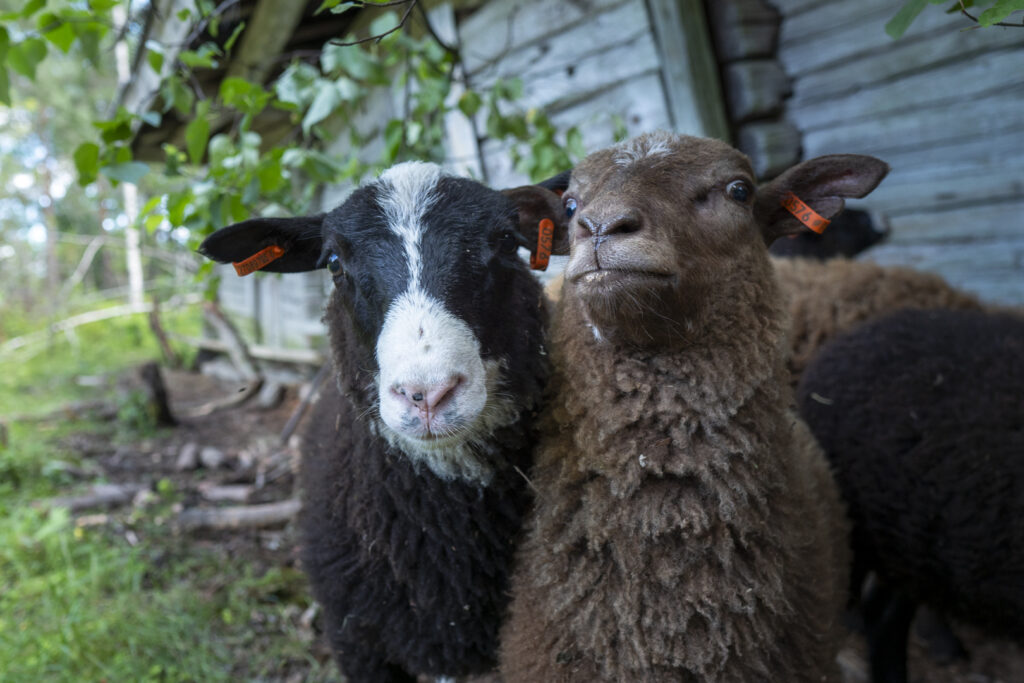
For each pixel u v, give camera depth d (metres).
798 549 2.12
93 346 15.60
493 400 2.14
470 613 2.27
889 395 2.88
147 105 6.70
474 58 5.41
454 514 2.19
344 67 3.46
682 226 1.94
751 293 2.05
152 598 3.82
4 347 14.86
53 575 3.90
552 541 2.07
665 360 1.95
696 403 1.93
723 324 2.00
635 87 4.62
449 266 2.04
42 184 18.42
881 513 2.85
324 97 3.42
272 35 5.80
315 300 9.84
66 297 15.94
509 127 3.96
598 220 1.85
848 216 5.16
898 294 3.63
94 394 10.42
